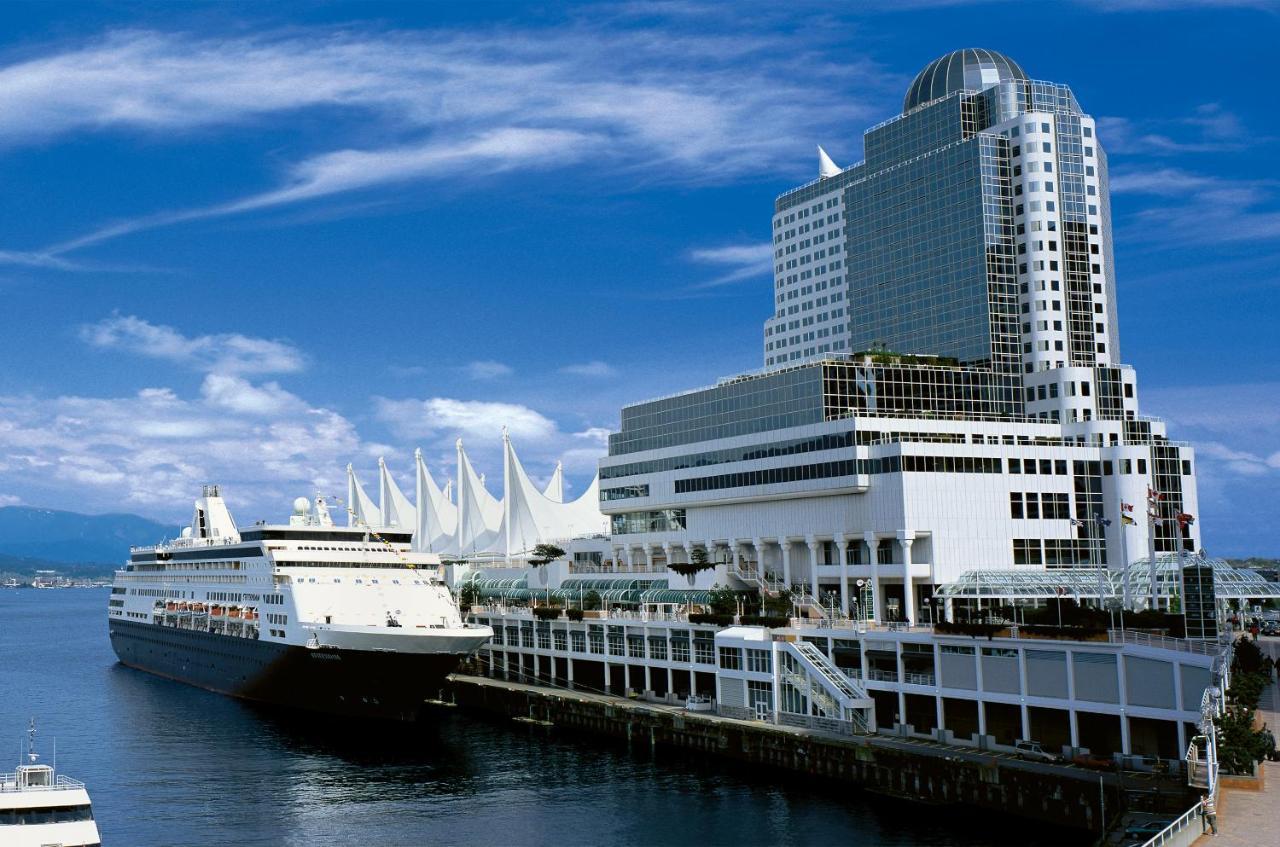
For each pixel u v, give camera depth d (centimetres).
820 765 10919
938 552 13625
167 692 17512
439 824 9656
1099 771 9000
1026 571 13288
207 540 19225
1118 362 17888
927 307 18038
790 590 14225
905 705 11294
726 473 15988
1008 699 10225
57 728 14300
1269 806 6656
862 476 13988
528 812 10019
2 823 7462
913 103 19512
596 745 13062
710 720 12175
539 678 16500
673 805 10169
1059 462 14512
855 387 15075
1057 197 17062
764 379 15638
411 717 14125
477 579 19500
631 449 18038
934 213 18025
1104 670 9531
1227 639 10488
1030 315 16888
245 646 16162
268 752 12694
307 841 9200
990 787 9444
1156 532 14525
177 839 9269
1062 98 18062
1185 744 8956
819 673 11638
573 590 16700
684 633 13738
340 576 15788
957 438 14738
